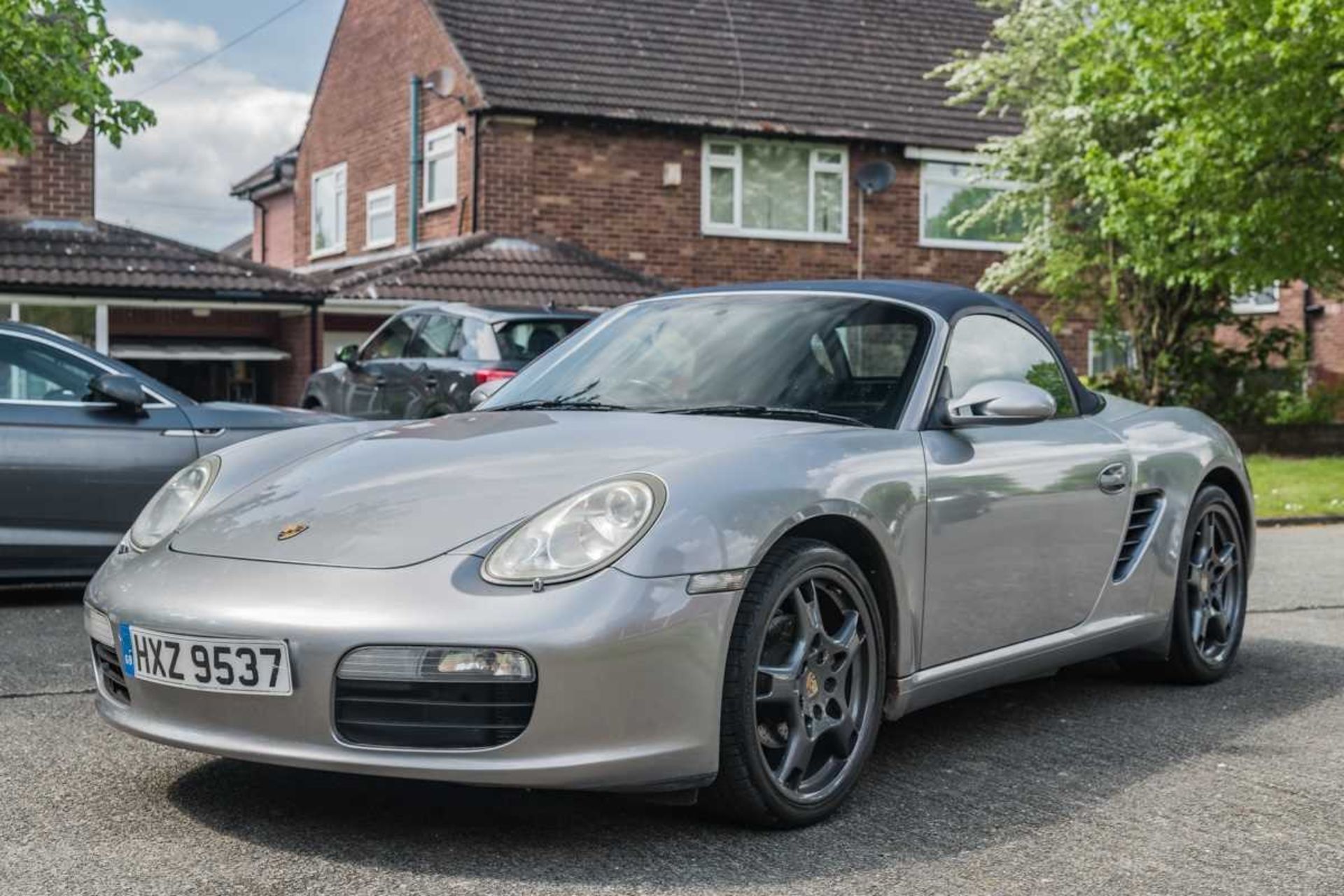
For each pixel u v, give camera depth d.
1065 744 4.13
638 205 19.42
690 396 3.97
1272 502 12.21
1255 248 14.47
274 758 3.02
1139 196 14.51
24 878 2.91
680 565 3.02
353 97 23.06
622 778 2.97
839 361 4.01
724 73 20.61
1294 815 3.46
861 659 3.51
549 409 4.04
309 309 16.95
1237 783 3.74
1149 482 4.69
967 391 4.07
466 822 3.29
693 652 3.01
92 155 16.03
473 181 18.75
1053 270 18.31
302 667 2.97
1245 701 4.75
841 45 22.00
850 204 20.64
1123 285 18.86
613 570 2.97
